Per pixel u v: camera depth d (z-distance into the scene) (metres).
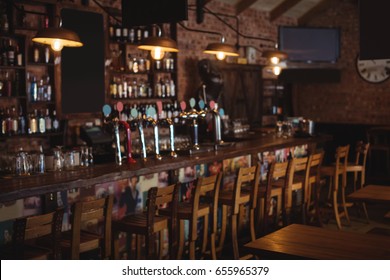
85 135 7.48
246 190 5.77
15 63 6.87
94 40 7.98
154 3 5.58
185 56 9.70
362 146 7.44
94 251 4.37
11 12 6.75
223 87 10.20
